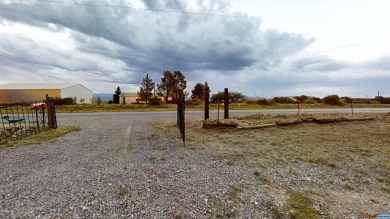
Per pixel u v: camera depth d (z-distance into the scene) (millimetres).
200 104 28797
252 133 8836
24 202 3383
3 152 6438
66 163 5367
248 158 5785
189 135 8781
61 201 3420
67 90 42312
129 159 5695
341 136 8312
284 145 7098
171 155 6074
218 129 9578
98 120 13875
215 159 5711
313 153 6246
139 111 21141
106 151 6523
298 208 3359
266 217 3113
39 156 6000
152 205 3348
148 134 9188
